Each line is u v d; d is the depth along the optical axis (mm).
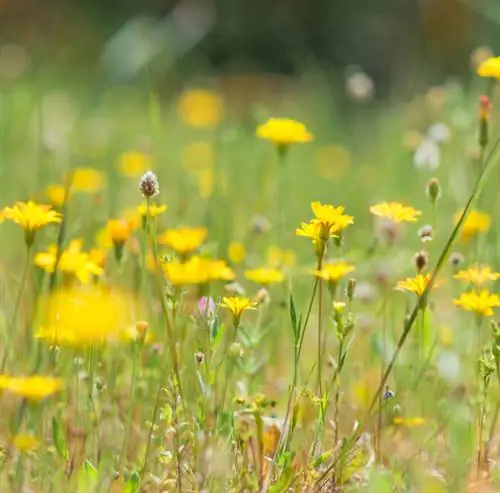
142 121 12656
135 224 4641
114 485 3861
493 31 16297
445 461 4355
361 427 3945
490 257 6023
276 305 5766
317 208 3971
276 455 3854
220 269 4355
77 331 3537
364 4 19266
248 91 16188
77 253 4332
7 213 4148
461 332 5715
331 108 13898
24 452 3768
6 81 12070
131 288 5453
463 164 7734
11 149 9398
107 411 4410
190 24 17547
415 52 17172
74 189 7051
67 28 18578
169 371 4500
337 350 5719
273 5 20344
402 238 6996
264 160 9781
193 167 9445
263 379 5141
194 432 3986
